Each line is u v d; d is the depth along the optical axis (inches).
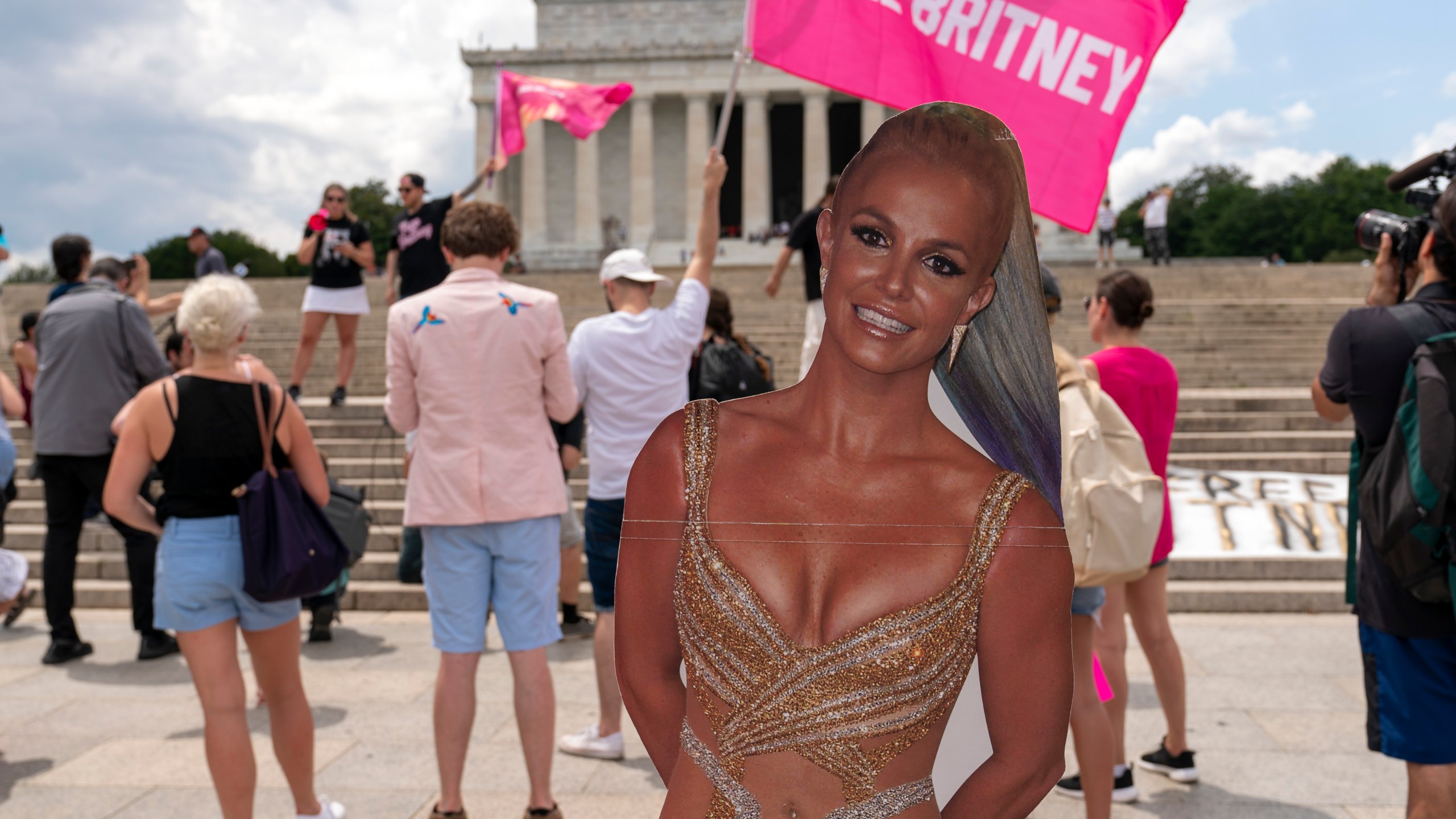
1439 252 100.3
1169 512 150.3
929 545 38.5
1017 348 41.6
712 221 155.7
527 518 134.6
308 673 220.2
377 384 496.4
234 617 125.3
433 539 135.9
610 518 153.3
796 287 770.8
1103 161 57.9
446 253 141.6
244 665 228.7
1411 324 99.5
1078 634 116.3
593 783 145.6
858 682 37.6
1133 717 185.9
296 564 120.0
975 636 39.4
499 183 1927.9
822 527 38.7
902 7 60.3
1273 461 334.0
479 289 137.0
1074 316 583.8
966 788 41.2
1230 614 262.4
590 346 152.1
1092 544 107.0
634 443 151.4
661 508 41.0
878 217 37.4
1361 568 103.0
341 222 373.7
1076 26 57.6
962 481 39.7
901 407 39.5
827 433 39.8
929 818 39.5
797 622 38.2
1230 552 277.9
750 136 1809.8
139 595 232.2
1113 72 57.3
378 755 169.9
